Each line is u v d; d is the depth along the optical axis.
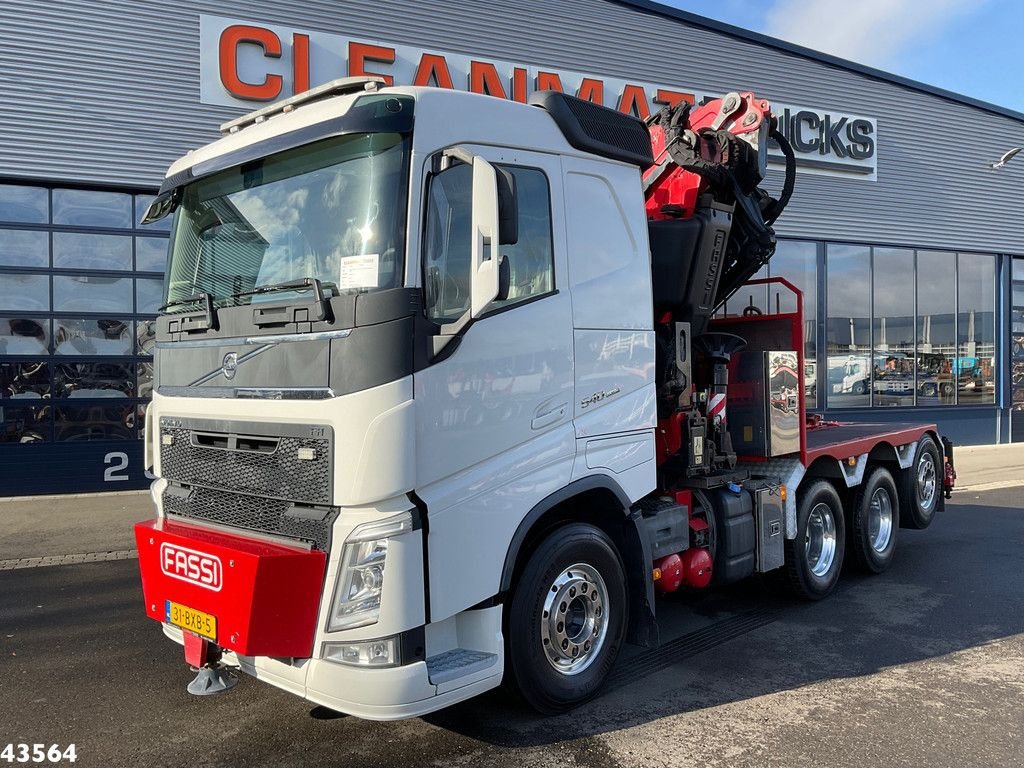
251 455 3.61
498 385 3.66
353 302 3.24
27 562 7.52
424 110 3.45
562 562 4.04
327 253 3.49
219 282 3.99
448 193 3.51
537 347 3.87
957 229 17.72
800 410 6.04
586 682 4.17
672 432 5.18
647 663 4.89
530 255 3.91
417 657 3.29
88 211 10.92
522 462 3.77
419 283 3.33
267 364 3.52
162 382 4.20
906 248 17.19
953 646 5.12
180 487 4.08
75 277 10.91
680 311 5.26
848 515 6.90
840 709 4.16
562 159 4.14
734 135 5.75
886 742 3.77
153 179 10.95
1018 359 18.88
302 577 3.25
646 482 4.58
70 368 10.93
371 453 3.19
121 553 7.88
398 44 11.97
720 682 4.56
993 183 18.20
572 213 4.18
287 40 11.36
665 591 4.97
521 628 3.86
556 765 3.57
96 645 5.28
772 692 4.40
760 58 15.23
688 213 5.46
